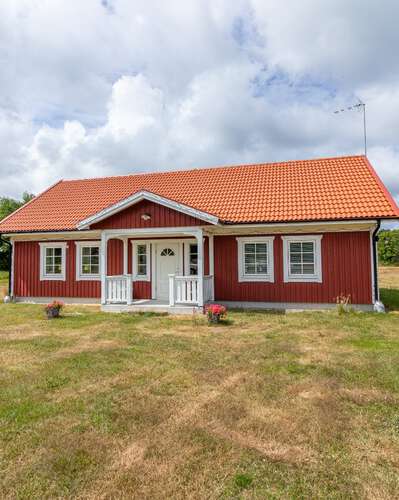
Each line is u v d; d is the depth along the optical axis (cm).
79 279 1494
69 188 1808
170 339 823
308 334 865
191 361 652
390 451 357
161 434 389
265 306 1280
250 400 479
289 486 303
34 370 605
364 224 1178
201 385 534
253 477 315
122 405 464
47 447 363
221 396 492
